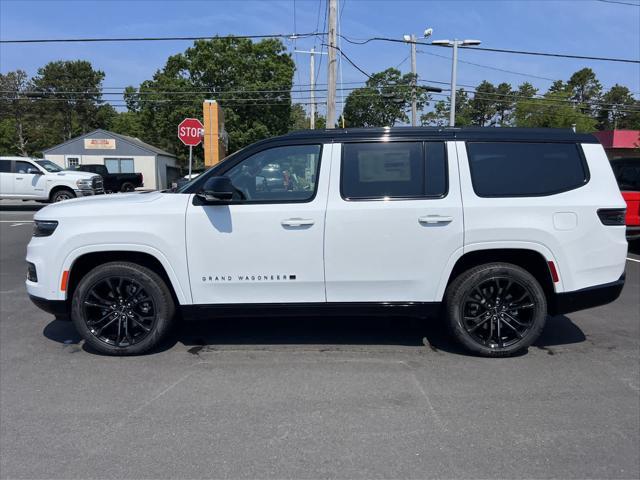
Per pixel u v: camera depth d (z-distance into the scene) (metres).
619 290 4.46
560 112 53.44
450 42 25.83
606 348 4.81
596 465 2.92
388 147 4.38
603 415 3.50
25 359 4.52
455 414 3.51
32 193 19.22
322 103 37.50
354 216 4.30
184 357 4.57
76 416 3.48
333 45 17.48
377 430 3.29
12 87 62.59
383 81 39.28
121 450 3.06
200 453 3.03
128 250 4.36
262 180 4.42
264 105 42.66
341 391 3.87
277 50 43.91
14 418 3.45
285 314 4.48
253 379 4.09
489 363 4.43
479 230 4.30
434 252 4.33
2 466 2.89
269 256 4.34
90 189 19.78
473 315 4.53
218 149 18.00
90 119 73.38
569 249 4.34
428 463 2.93
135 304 4.51
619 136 37.47
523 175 4.38
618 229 4.41
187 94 41.44
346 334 5.20
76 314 4.46
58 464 2.91
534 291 4.40
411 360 4.50
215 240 4.32
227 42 41.91
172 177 50.81
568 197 4.35
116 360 4.49
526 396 3.79
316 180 4.37
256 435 3.23
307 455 3.01
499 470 2.86
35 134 61.88
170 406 3.63
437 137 4.40
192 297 4.40
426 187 4.35
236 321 5.64
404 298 4.43
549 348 4.81
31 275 4.54
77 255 4.36
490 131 4.45
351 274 4.36
